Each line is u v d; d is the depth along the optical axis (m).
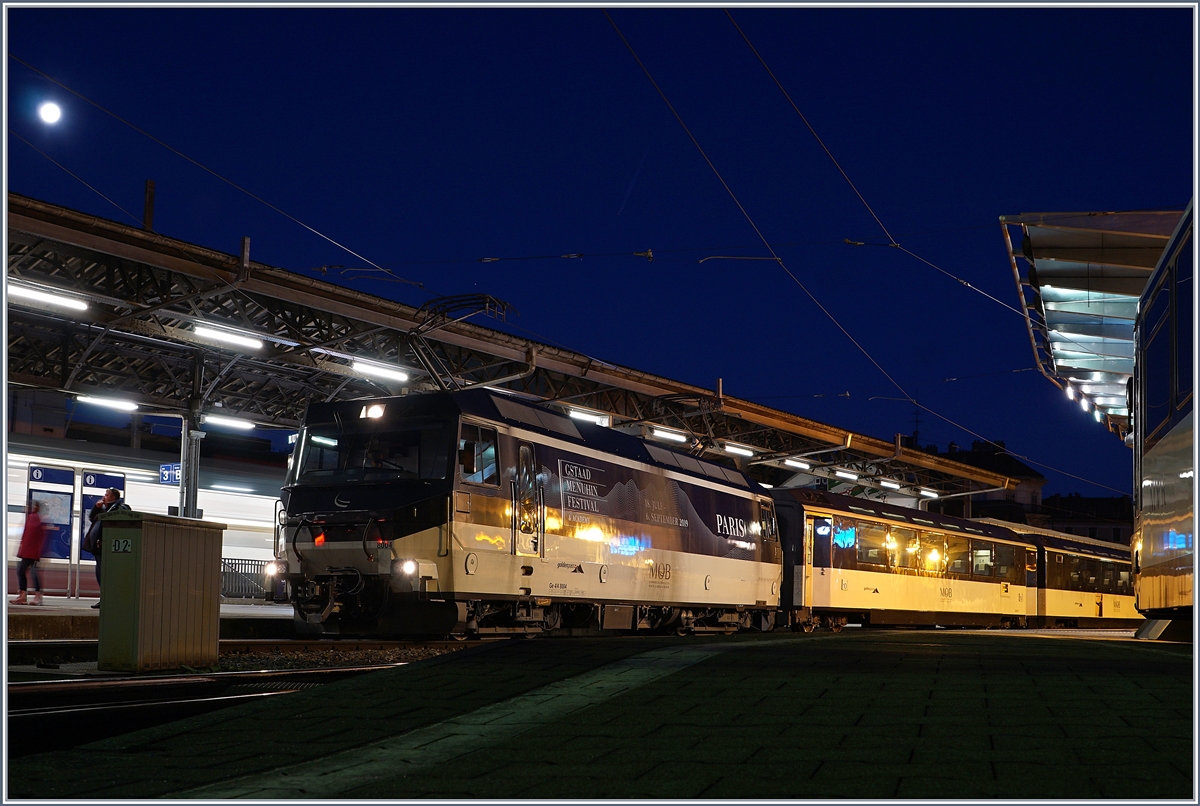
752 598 24.38
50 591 25.42
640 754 5.88
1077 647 12.20
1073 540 41.50
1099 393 26.77
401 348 25.11
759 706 7.30
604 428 20.66
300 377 28.95
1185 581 10.49
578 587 18.45
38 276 19.20
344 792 5.19
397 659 14.45
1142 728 6.21
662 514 21.16
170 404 25.83
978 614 33.81
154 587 11.37
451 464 15.95
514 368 27.06
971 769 5.24
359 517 16.12
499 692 8.24
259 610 26.31
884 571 29.39
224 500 31.17
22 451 25.89
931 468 42.59
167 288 20.94
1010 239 16.80
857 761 5.50
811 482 45.28
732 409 33.28
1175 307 11.09
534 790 5.11
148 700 9.17
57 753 6.33
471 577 16.03
